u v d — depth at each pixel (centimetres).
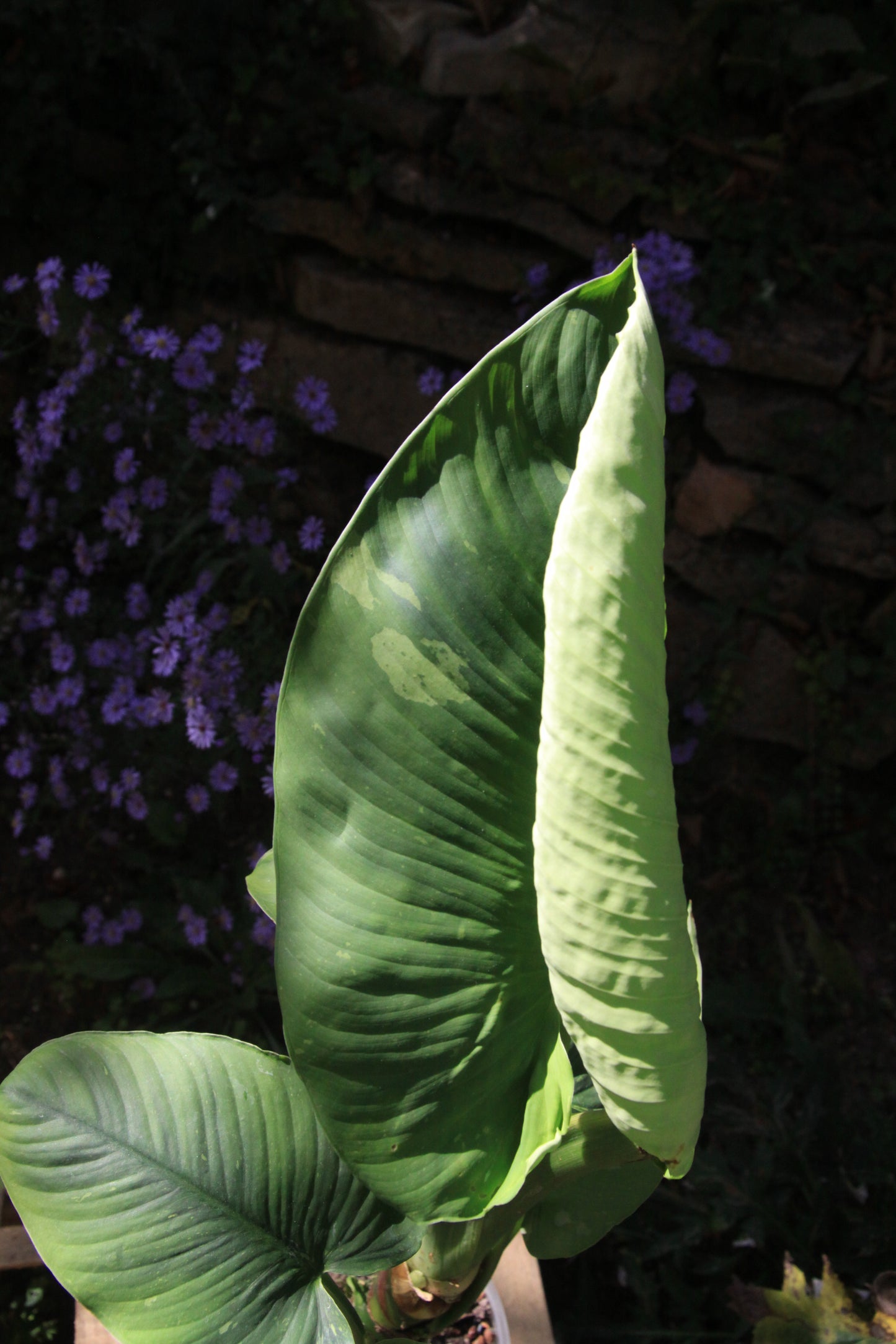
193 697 138
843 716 174
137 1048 85
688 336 158
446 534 77
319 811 77
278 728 77
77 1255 81
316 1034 77
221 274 181
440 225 172
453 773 77
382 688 77
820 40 162
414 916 77
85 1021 151
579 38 165
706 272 167
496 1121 79
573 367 77
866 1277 118
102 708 146
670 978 72
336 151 171
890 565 167
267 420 154
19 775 151
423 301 172
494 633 77
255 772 159
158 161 175
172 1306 81
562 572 71
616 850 71
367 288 172
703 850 175
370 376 177
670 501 172
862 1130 141
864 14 175
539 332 77
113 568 177
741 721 178
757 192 169
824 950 163
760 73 169
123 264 182
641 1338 119
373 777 77
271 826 166
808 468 167
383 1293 89
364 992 77
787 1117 140
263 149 174
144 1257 81
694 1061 73
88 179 178
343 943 77
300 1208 84
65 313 163
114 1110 83
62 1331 123
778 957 166
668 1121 74
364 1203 84
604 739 71
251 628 151
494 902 78
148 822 158
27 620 163
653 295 153
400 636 77
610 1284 131
